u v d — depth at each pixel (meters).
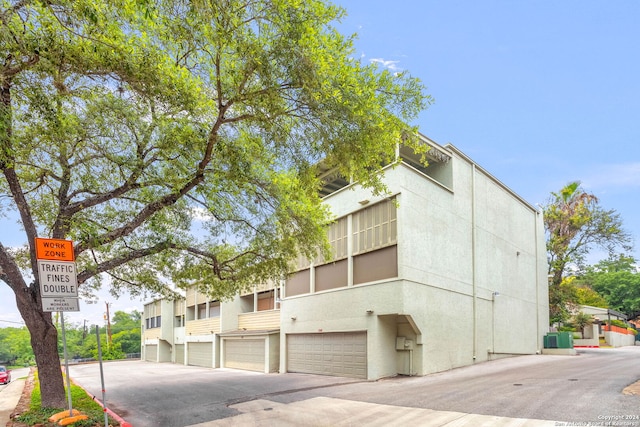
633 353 22.84
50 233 11.73
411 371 16.12
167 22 8.12
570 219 34.03
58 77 8.05
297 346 20.89
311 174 10.68
